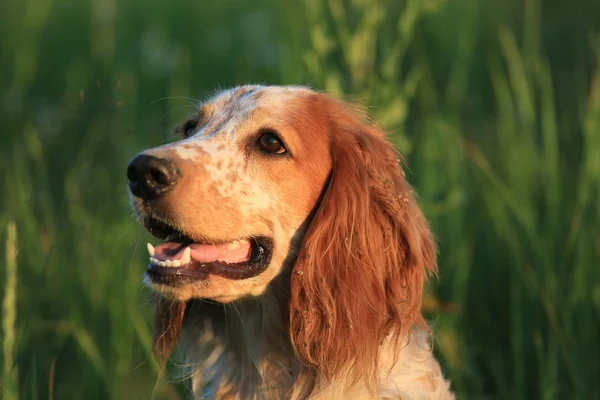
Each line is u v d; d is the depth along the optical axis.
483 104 10.16
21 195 7.16
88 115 9.48
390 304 4.89
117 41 12.11
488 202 7.36
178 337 5.33
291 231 4.88
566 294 6.45
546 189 7.24
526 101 7.66
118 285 6.55
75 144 9.32
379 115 6.71
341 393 4.78
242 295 4.83
